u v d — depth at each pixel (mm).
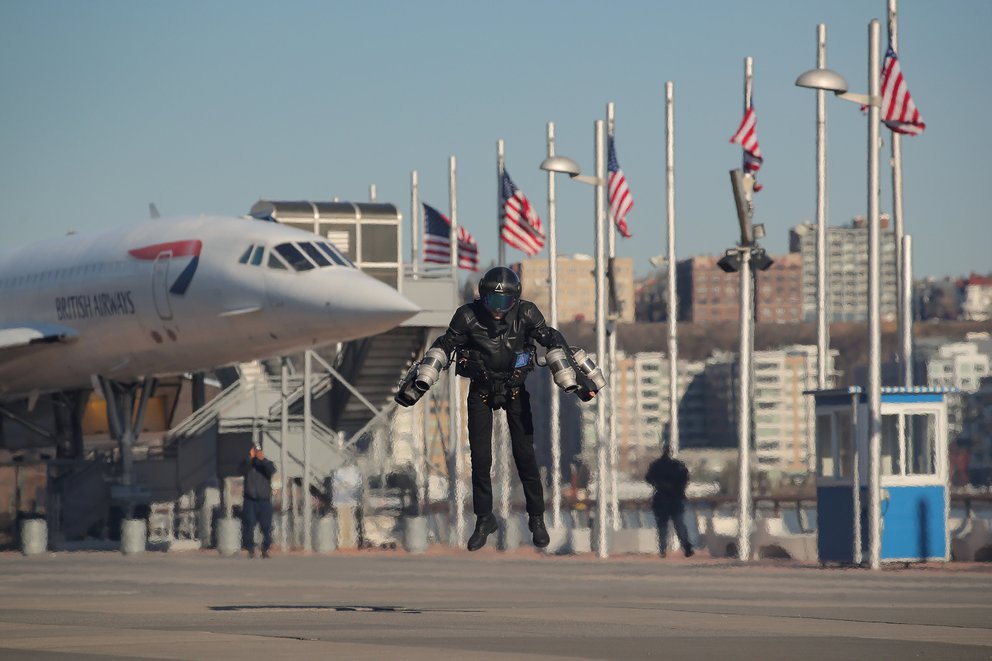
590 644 29094
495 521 34031
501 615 38844
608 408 133875
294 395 144000
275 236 111688
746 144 115562
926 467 80688
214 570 78750
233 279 110562
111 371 125750
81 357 124938
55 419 139875
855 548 78562
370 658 25938
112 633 33125
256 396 144000
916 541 79688
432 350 33188
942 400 80625
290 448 139125
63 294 124000
